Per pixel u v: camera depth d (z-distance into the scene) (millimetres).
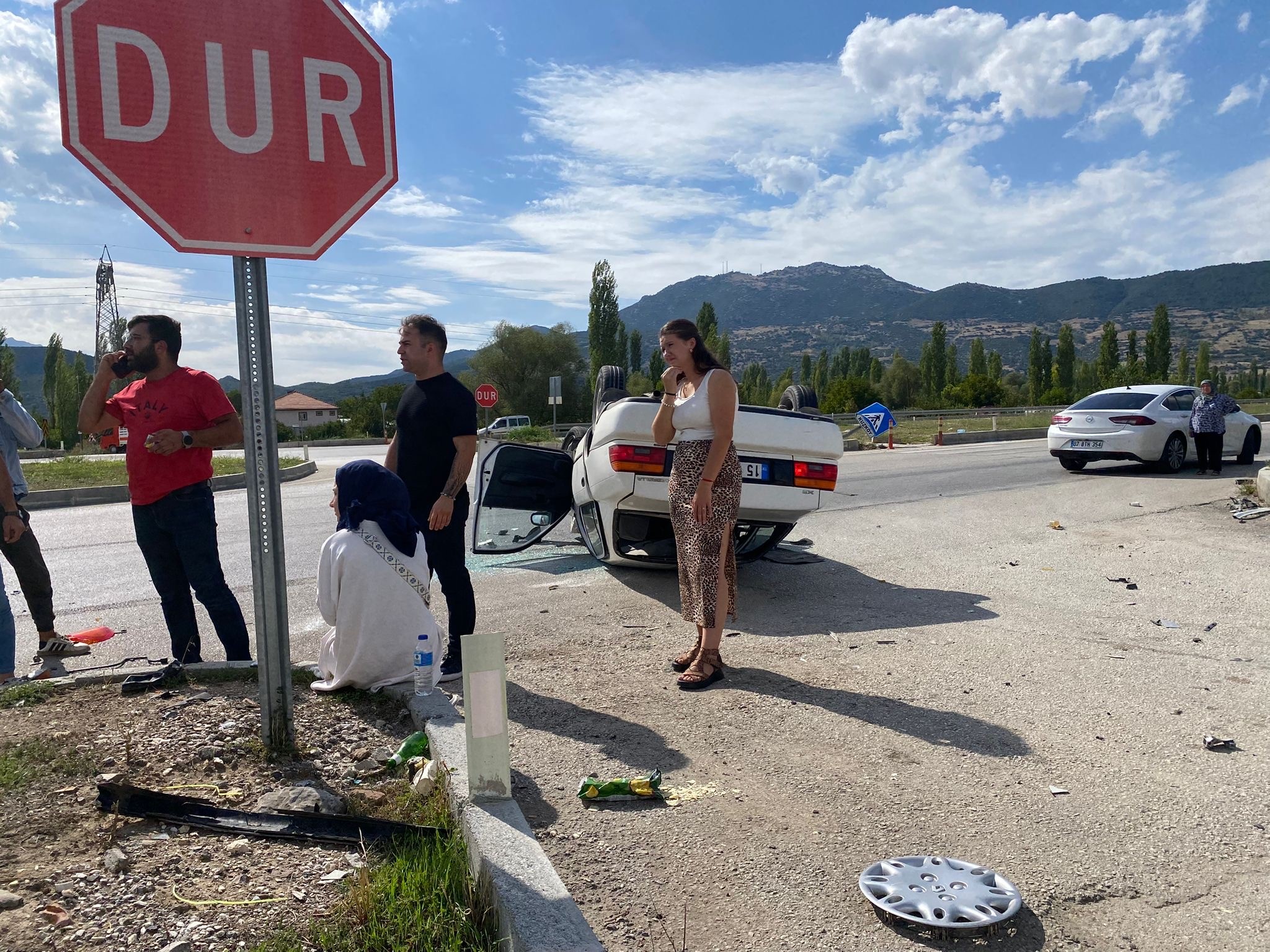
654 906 2635
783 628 5875
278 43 3363
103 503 17297
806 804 3291
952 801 3307
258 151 3350
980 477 14930
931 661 5082
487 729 2949
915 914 2535
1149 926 2537
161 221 3213
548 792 3393
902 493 12797
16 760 3387
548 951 2172
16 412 5312
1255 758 3666
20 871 2631
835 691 4566
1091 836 3039
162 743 3596
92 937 2293
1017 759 3689
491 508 8133
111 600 7422
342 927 2334
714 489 4711
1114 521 9703
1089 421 14641
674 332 4758
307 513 13211
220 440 4734
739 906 2629
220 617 4887
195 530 4785
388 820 2900
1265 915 2580
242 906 2451
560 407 74125
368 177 3555
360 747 3611
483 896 2465
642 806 3283
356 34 3496
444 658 4879
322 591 4133
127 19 3123
